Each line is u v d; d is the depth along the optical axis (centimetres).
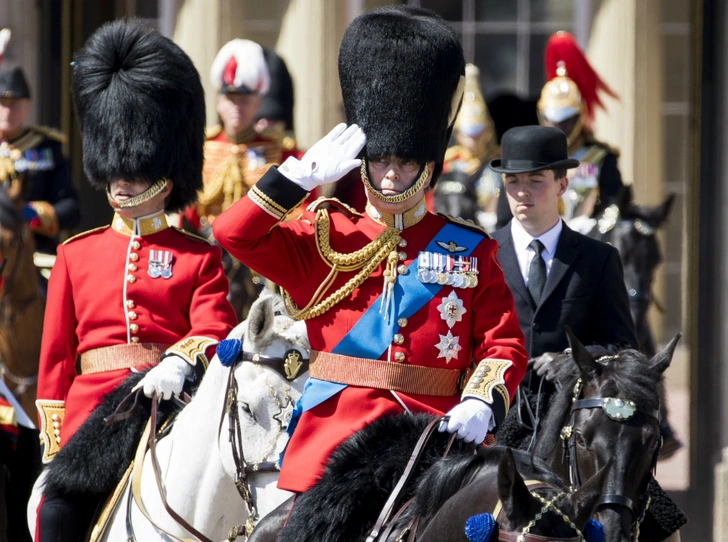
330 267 1494
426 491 1303
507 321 1492
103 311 2025
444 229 1521
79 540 1889
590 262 2061
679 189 4656
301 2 4278
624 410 1565
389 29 1544
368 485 1370
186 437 1761
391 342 1472
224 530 1733
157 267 2042
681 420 4153
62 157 3494
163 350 2012
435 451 1385
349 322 1488
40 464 2362
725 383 3256
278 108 3522
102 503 1898
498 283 1511
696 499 3334
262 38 4359
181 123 2202
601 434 1561
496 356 1466
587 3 4556
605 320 2042
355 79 1552
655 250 2905
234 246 1455
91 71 2212
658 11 4569
